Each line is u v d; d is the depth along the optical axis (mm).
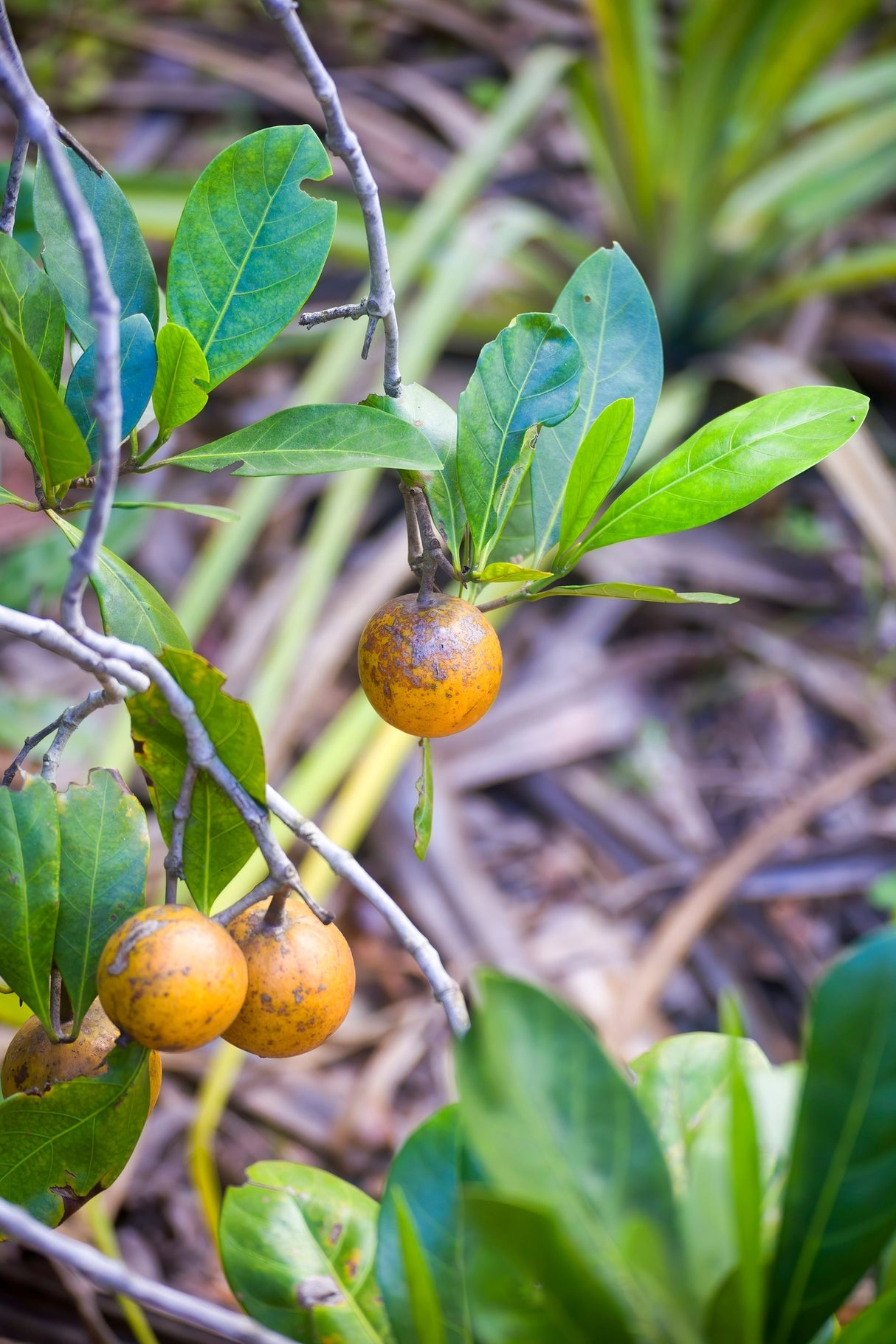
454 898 1688
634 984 1457
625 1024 1414
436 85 2547
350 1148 1451
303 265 690
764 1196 669
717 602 667
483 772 1883
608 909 1779
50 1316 1120
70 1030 683
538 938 1728
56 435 645
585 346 719
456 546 697
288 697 1646
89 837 683
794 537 2158
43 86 2295
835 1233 610
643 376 719
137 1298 608
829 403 688
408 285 2080
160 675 648
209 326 694
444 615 681
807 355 2205
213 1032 640
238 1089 1498
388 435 677
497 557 721
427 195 2311
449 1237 663
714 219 2080
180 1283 1314
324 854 672
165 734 666
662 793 1905
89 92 2391
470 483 684
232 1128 1465
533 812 1904
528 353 682
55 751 684
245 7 2525
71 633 637
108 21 2268
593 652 2049
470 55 2598
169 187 1919
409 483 684
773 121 1968
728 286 2168
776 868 1790
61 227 691
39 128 585
